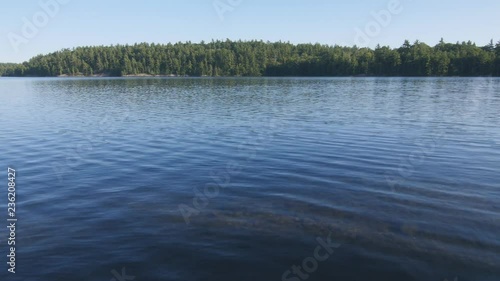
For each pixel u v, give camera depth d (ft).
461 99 144.97
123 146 63.10
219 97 165.37
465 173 45.93
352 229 30.27
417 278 23.39
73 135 73.41
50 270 24.22
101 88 248.32
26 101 152.05
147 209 34.76
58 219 32.40
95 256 25.99
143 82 349.20
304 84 287.28
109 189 40.60
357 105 127.03
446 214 33.12
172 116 101.24
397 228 30.35
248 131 77.10
